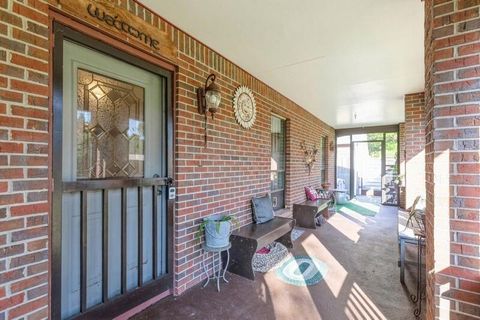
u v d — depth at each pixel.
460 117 1.41
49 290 1.49
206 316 2.03
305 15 2.09
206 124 2.66
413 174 4.29
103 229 1.87
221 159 2.89
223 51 2.79
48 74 1.47
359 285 2.54
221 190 2.89
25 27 1.36
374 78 3.59
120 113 2.00
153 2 1.95
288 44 2.61
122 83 2.01
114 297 1.93
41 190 1.43
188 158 2.44
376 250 3.54
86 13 1.64
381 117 6.50
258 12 2.06
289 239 3.58
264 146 3.85
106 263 1.87
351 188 8.55
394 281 2.62
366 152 8.48
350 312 2.08
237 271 2.77
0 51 1.26
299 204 4.85
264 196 3.72
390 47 2.65
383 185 7.59
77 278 1.74
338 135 8.53
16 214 1.33
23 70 1.35
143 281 2.17
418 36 2.42
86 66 1.76
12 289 1.31
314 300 2.26
